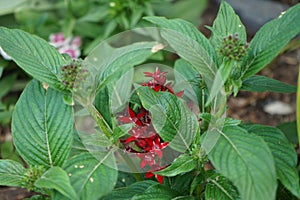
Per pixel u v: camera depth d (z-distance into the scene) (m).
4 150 1.06
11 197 1.01
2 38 0.65
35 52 0.65
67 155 0.65
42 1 1.33
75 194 0.57
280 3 1.42
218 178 0.67
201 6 1.29
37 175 0.63
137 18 1.13
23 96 0.67
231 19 0.69
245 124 0.69
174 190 0.69
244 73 0.65
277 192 0.73
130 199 0.68
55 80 0.64
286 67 1.33
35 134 0.65
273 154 0.64
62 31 1.24
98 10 1.18
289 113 1.21
